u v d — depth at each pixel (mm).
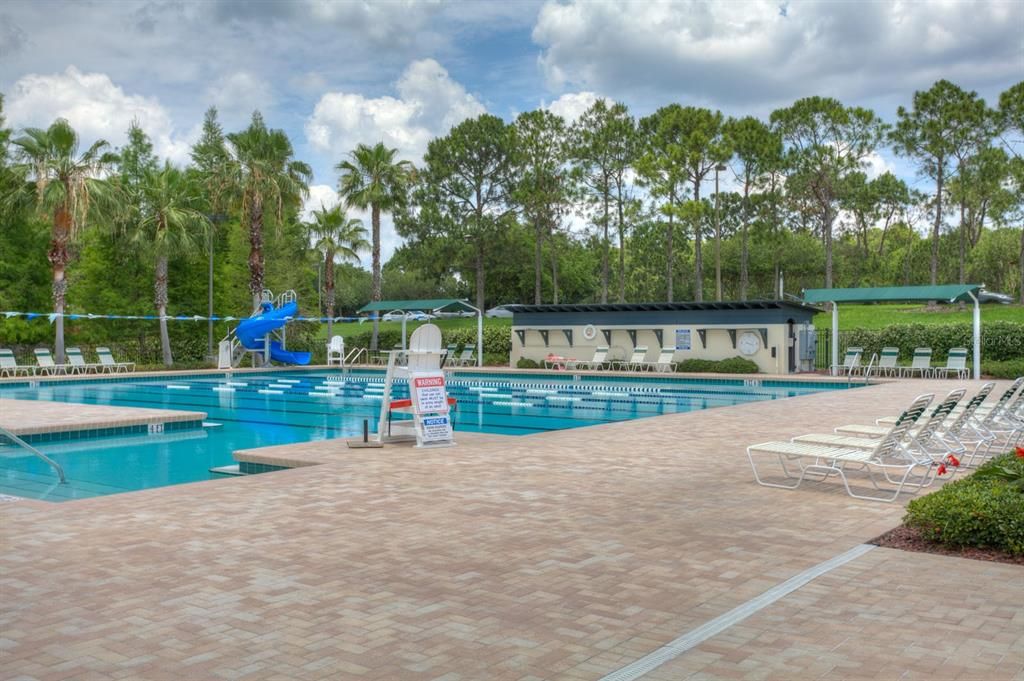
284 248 41875
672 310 29500
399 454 9922
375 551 5457
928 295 24766
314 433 14609
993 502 5422
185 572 4957
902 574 4922
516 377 29062
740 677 3422
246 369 31125
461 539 5785
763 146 38594
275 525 6207
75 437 13406
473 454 9922
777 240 42625
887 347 28719
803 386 25328
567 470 8766
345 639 3865
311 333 40688
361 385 26484
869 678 3402
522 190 40062
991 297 25062
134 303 34531
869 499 7242
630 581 4797
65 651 3701
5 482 9945
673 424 13180
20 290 33250
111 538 5797
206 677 3418
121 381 27891
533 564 5152
